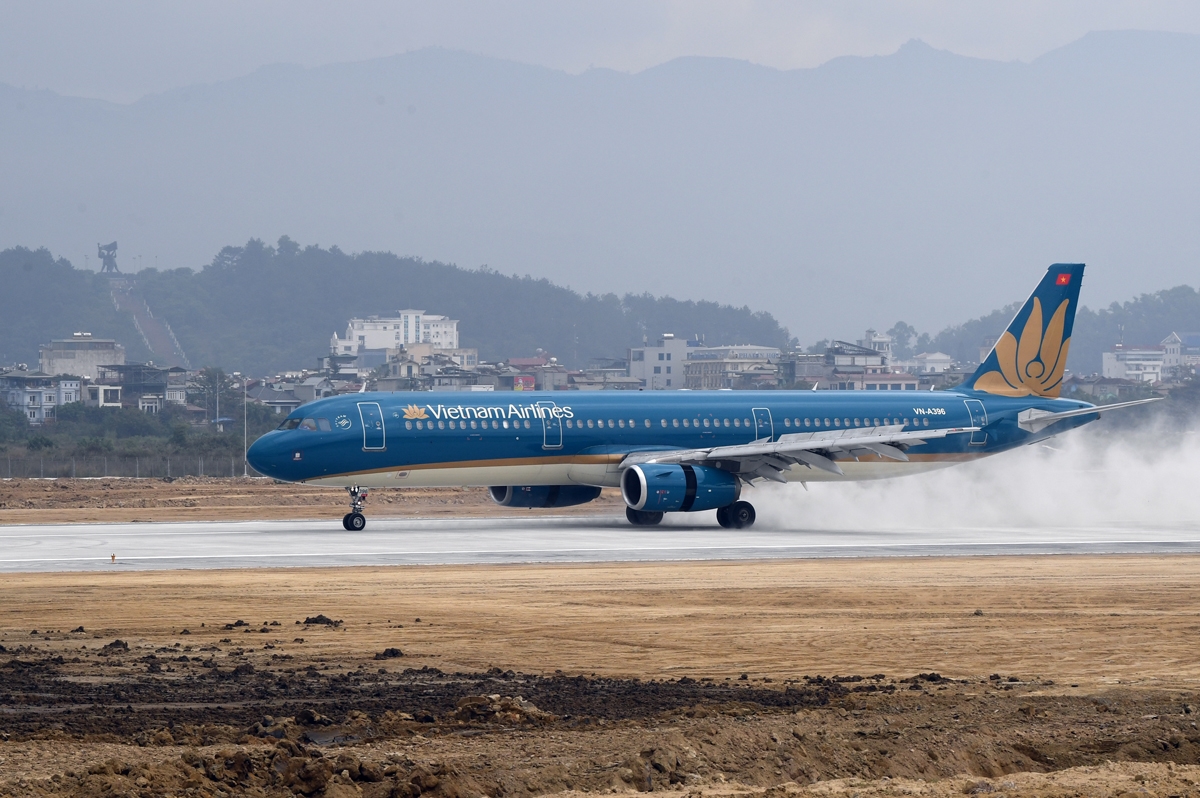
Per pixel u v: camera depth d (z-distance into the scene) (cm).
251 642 6900
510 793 4069
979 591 9119
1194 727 5028
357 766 4125
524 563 10750
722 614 7981
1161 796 4138
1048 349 17288
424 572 10044
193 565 10506
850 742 4656
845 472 16225
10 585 9200
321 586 9162
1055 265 17212
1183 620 7869
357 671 6119
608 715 5162
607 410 15300
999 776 4522
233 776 4084
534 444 14875
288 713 5138
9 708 5194
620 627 7475
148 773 3962
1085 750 4738
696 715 5069
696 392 16112
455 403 14775
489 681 5888
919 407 16562
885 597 8769
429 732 4812
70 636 7056
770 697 5572
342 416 14212
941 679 6062
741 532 14338
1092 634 7350
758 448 14662
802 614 8012
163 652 6581
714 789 4206
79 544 12469
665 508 14338
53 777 3975
